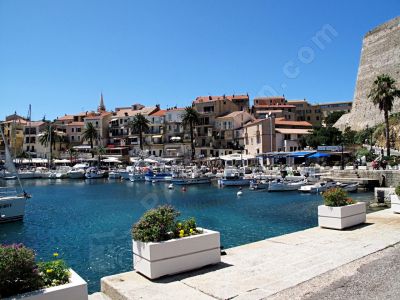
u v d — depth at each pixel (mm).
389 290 7066
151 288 7750
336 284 7574
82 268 16984
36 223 29953
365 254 9828
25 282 6008
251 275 8406
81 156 115625
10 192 33031
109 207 39594
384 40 92188
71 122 140500
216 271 8750
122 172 84625
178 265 8609
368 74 95500
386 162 53281
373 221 14602
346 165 66812
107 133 131875
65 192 58375
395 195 16500
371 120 89938
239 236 22609
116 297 7695
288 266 9016
